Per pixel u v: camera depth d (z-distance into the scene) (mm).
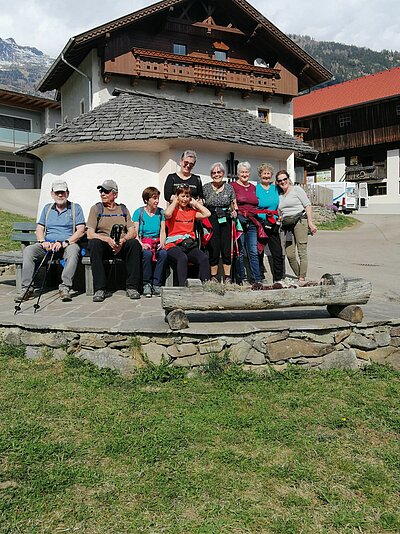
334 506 2619
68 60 20156
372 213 29000
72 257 6035
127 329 4449
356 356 4781
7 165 31594
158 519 2479
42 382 4152
